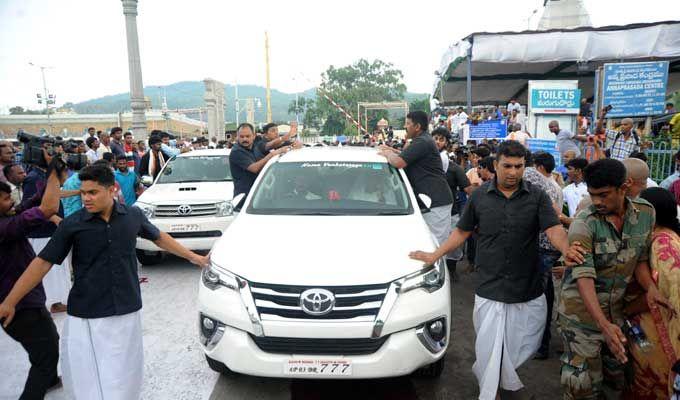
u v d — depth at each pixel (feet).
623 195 8.48
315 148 18.51
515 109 43.06
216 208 21.79
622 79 25.93
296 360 9.84
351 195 14.66
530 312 10.23
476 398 11.41
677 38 29.17
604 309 8.94
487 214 10.09
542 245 13.53
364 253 11.03
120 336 9.12
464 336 15.15
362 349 9.91
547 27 43.34
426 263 10.80
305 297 9.90
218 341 10.36
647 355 9.02
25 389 10.13
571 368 9.32
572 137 25.88
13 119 185.57
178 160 27.12
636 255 8.61
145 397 11.31
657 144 24.08
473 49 31.09
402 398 11.40
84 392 9.07
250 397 11.39
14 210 10.23
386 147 19.03
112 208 9.13
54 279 16.72
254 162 20.36
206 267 11.19
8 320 8.86
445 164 21.16
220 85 101.14
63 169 10.13
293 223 12.95
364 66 219.82
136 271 9.54
